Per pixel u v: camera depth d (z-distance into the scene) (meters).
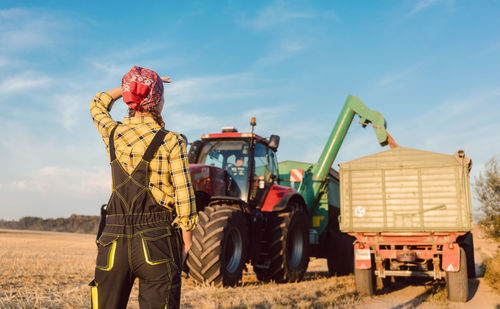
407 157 7.54
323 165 11.48
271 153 9.41
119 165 1.92
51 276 7.15
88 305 4.68
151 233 1.87
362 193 7.67
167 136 1.94
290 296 6.37
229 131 8.66
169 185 1.95
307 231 9.58
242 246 7.48
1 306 4.33
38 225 114.06
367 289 7.15
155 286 1.86
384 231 7.32
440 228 7.03
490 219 11.15
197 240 6.90
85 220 118.62
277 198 8.87
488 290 7.88
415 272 7.14
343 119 11.48
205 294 6.05
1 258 11.02
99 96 2.26
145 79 2.04
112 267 1.85
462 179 7.11
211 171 7.64
